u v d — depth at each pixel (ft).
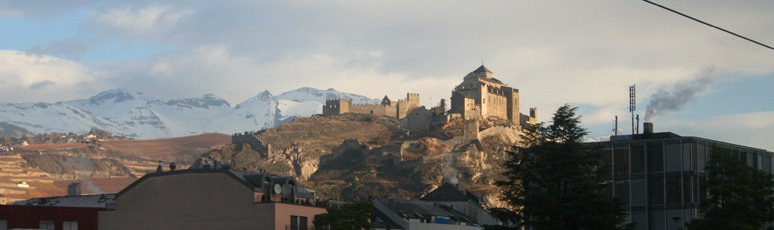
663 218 470.80
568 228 402.11
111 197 634.43
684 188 468.75
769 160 516.32
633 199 477.77
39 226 538.06
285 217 519.19
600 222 396.57
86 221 543.80
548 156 408.67
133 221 536.83
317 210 545.44
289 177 552.41
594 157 419.13
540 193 402.72
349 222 523.70
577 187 402.72
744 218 413.80
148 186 538.47
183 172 533.14
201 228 523.70
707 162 433.07
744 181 418.31
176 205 531.50
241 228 517.14
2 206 535.60
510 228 419.74
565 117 418.72
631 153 481.46
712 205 431.02
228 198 522.06
